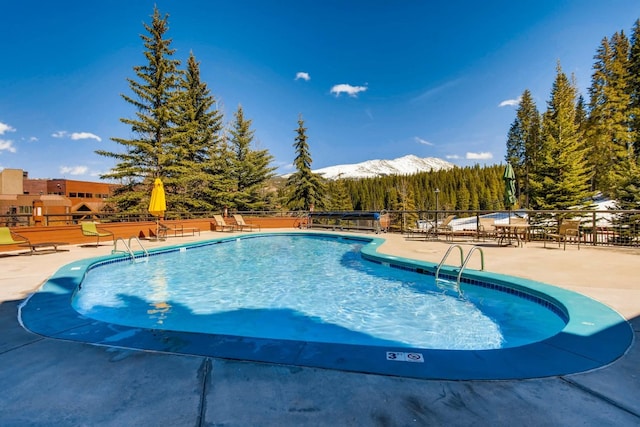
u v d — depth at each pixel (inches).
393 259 247.4
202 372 74.0
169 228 457.7
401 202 1784.0
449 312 160.1
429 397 63.0
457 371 73.0
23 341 93.9
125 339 94.3
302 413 58.3
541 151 817.5
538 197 784.3
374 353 82.9
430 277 217.6
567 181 748.0
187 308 171.9
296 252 362.9
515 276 177.0
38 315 118.8
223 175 847.1
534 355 81.0
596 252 261.4
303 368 75.2
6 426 55.6
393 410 58.9
